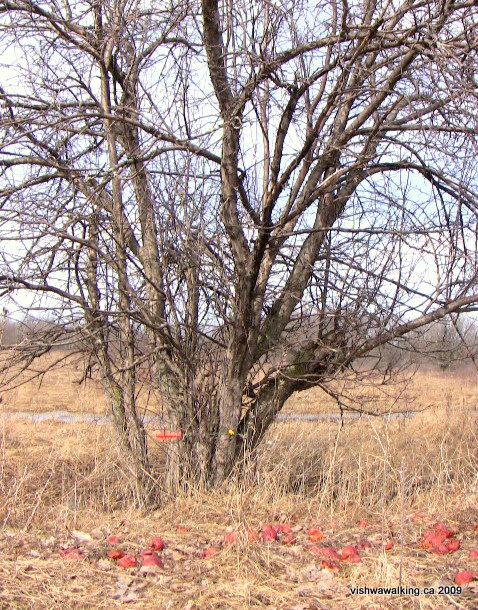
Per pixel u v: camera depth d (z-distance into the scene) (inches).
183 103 290.2
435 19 246.5
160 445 303.1
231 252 285.9
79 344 288.4
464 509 260.1
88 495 302.4
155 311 293.7
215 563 200.8
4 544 220.4
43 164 265.7
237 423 292.8
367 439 382.9
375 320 288.4
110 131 295.7
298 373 305.7
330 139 291.3
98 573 195.6
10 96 273.9
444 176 271.6
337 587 180.7
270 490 278.5
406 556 207.8
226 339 292.7
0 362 275.3
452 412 511.8
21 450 391.5
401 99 258.5
